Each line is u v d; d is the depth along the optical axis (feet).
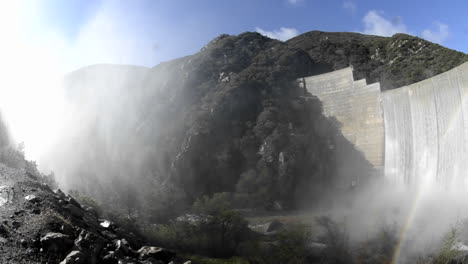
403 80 286.46
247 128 299.58
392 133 219.82
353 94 279.90
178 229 107.65
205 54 387.14
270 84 334.44
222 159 276.00
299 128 296.10
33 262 45.06
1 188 61.11
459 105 154.92
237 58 376.27
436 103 173.17
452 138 157.99
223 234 109.60
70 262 46.16
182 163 268.00
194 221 115.03
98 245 53.78
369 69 342.64
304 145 279.49
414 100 195.42
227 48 394.73
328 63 393.91
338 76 303.27
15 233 49.49
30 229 50.96
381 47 376.07
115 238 66.74
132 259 59.00
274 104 314.76
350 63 372.58
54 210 59.00
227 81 336.08
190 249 102.53
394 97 219.00
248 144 285.64
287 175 260.01
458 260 86.99
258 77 338.34
